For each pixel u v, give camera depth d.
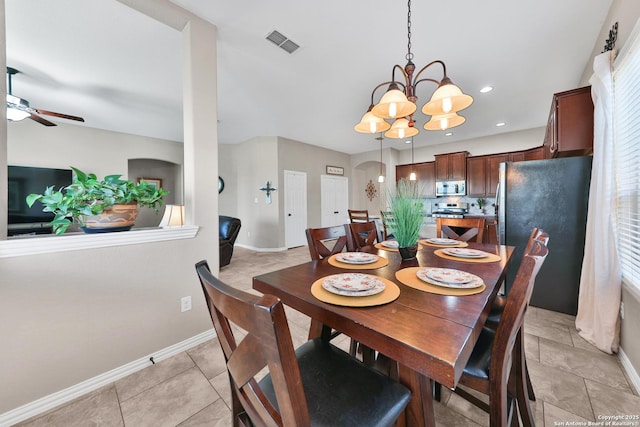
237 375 0.60
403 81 3.10
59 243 1.35
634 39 1.45
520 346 1.07
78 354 1.44
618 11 1.75
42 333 1.33
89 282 1.48
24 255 1.28
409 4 1.72
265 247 5.80
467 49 2.45
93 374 1.48
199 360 1.76
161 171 6.61
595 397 1.38
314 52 2.51
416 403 0.82
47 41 2.38
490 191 5.18
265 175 5.74
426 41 2.33
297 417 0.49
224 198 6.41
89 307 1.48
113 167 5.20
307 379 0.87
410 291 0.96
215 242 2.06
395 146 6.59
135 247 1.65
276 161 5.71
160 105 3.92
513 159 4.94
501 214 2.65
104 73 2.98
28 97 3.62
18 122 4.22
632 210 1.64
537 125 4.80
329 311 0.82
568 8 1.93
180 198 6.28
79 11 2.00
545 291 2.47
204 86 2.03
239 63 2.71
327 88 3.31
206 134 2.02
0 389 1.23
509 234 2.61
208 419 1.28
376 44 2.38
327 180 6.90
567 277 2.37
